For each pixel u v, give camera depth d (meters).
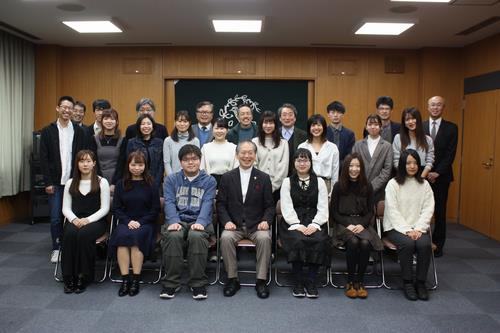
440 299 3.46
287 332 2.85
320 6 4.55
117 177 4.21
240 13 4.83
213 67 6.65
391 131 4.70
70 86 6.70
